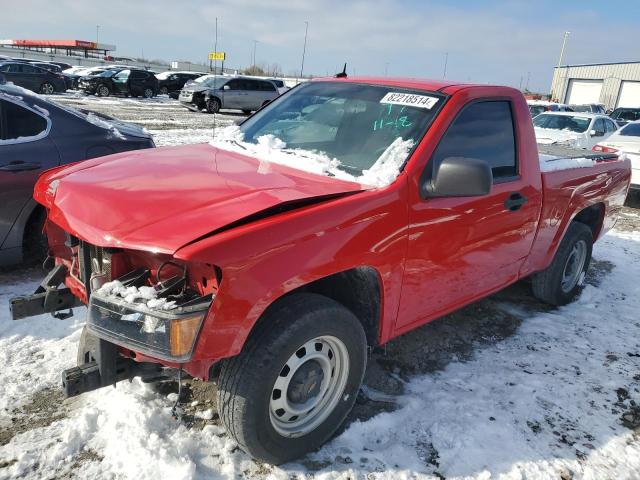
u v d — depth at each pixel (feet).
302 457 8.85
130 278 7.70
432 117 10.26
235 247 7.18
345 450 9.11
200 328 7.06
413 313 10.39
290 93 13.43
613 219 18.06
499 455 9.27
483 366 12.23
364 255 8.64
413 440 9.48
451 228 10.27
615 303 16.71
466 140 10.76
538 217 13.10
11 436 8.81
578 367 12.47
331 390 9.03
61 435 8.89
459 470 8.87
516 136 12.18
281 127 11.97
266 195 8.34
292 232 7.73
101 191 8.64
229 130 12.87
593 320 15.24
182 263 7.43
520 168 12.25
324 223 8.11
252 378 7.67
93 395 9.89
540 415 10.49
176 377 8.25
